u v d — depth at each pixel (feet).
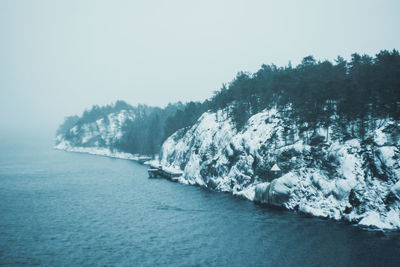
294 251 179.52
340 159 253.03
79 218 257.55
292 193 263.29
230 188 346.33
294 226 220.64
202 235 212.64
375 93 276.00
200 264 168.55
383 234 197.36
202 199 318.04
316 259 168.04
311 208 246.47
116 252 186.70
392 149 226.17
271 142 333.62
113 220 251.60
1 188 386.52
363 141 254.68
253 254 178.81
